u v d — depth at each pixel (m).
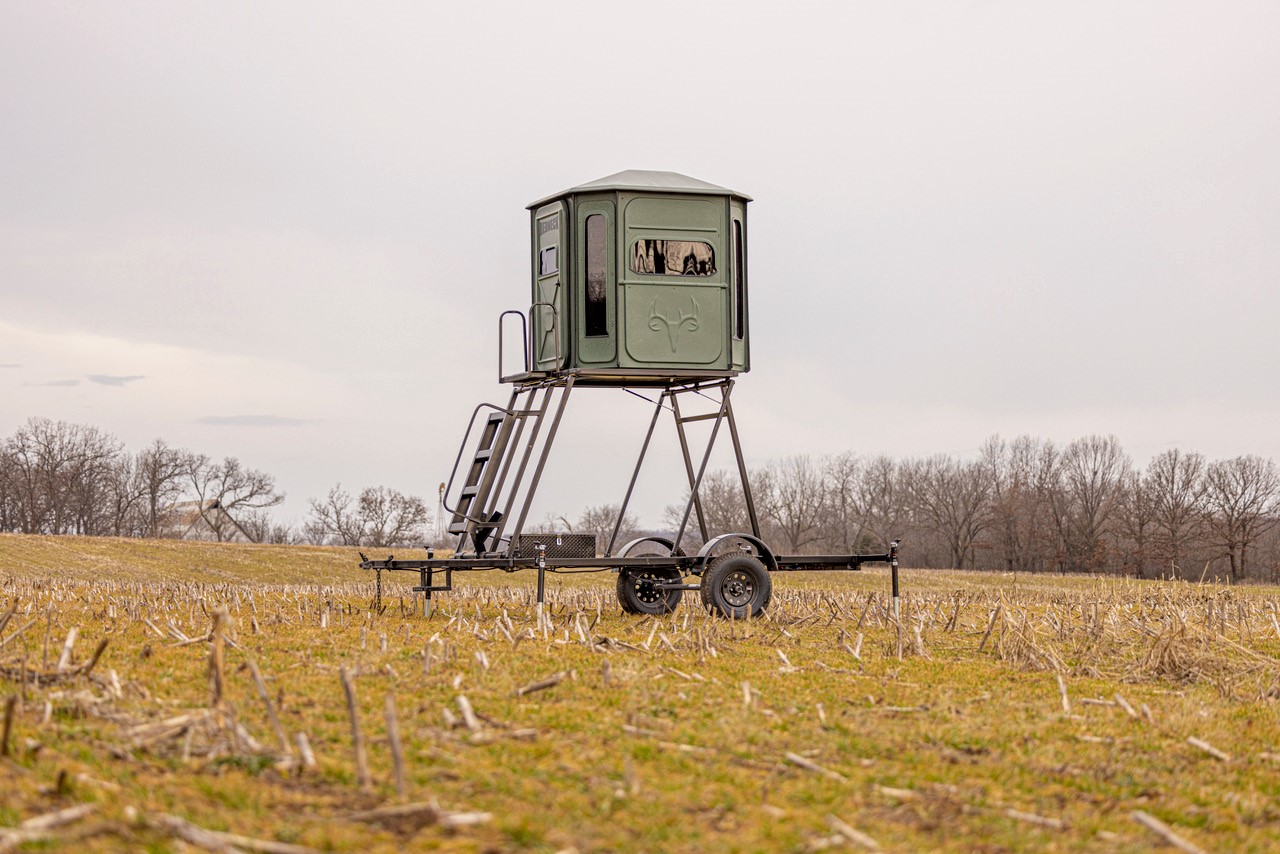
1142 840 6.73
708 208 17.67
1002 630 15.05
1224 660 13.28
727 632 15.32
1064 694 10.62
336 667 11.06
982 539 83.38
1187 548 72.06
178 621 15.11
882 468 84.44
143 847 5.60
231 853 5.61
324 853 5.77
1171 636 13.12
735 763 7.98
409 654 12.12
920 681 11.79
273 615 16.39
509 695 9.89
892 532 83.62
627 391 19.06
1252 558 72.12
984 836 6.68
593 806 6.75
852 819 6.83
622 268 17.25
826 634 15.79
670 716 9.38
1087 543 77.44
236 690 9.69
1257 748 9.31
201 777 6.89
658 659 12.36
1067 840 6.68
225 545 54.44
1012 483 80.69
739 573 17.45
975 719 9.84
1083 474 79.56
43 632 13.30
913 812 7.10
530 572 42.75
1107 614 17.95
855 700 10.50
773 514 81.81
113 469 86.75
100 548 49.78
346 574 47.97
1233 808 7.59
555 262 17.78
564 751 8.07
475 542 17.78
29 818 5.96
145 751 7.40
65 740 7.54
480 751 7.93
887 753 8.55
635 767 7.72
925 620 18.17
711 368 17.53
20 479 84.94
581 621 14.41
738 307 18.03
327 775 7.11
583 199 17.50
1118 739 9.37
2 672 9.64
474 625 14.96
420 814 6.39
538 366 17.89
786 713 9.75
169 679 10.08
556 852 5.91
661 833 6.31
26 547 48.12
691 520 76.19
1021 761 8.48
